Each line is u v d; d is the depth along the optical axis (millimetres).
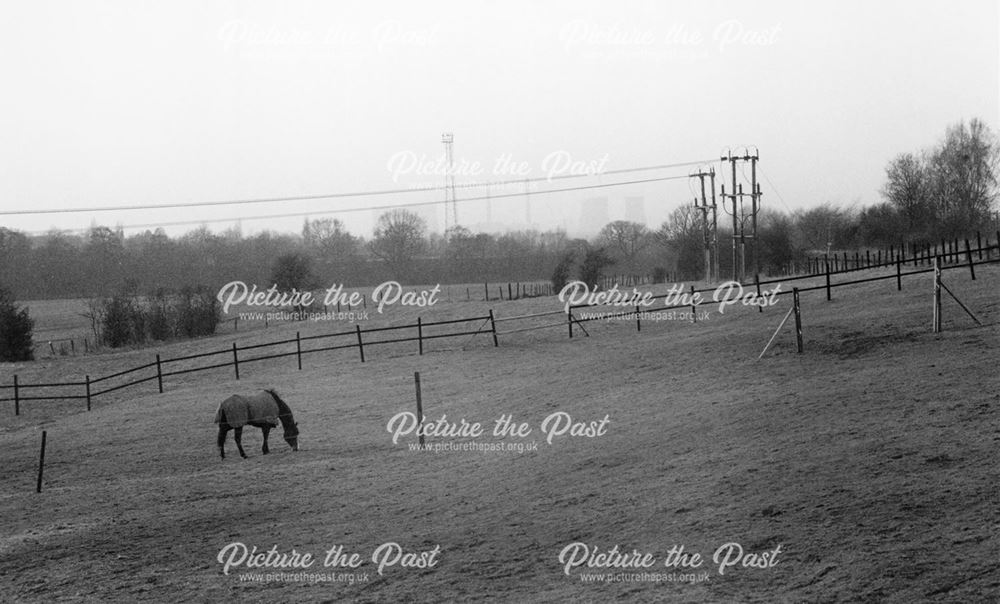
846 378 19344
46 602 11828
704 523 11805
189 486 18641
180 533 14898
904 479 11773
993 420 13664
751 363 23938
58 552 14234
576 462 16844
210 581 12211
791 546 10414
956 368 18016
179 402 32406
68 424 30219
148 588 12125
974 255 42594
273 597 11391
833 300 33781
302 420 26453
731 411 18391
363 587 11406
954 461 12102
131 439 25875
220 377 39062
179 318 62906
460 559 12031
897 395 16578
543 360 32594
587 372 28000
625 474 15234
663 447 16672
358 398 29375
